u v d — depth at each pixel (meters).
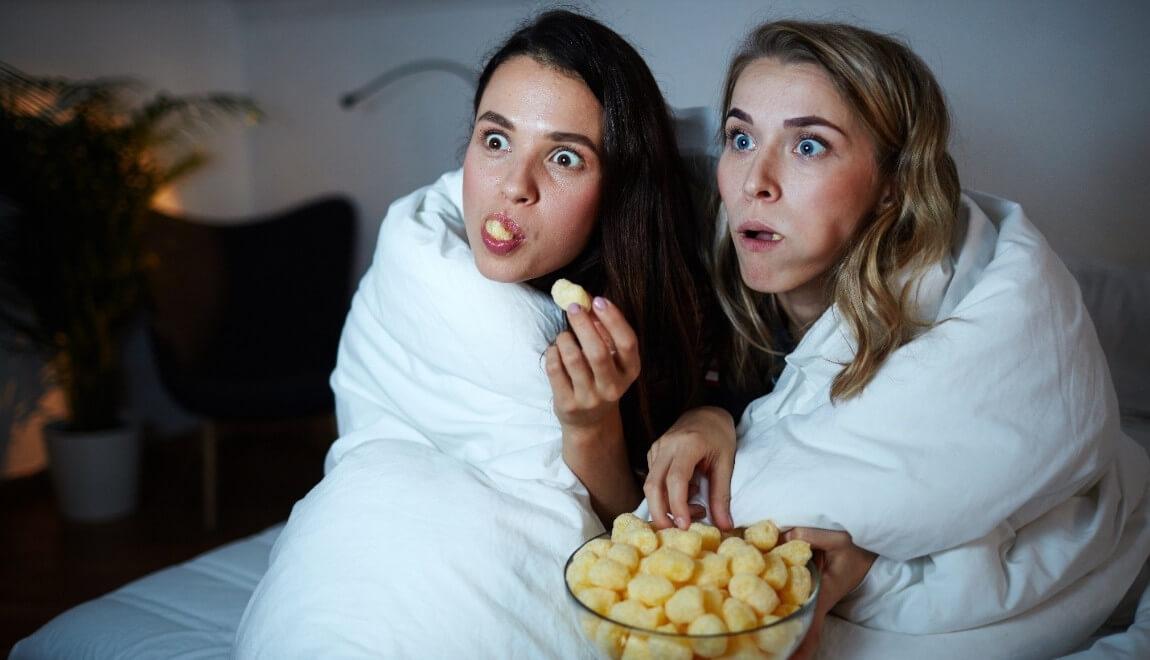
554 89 0.90
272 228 2.86
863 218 0.93
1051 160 1.66
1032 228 0.94
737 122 0.93
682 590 0.65
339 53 2.93
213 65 3.05
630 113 0.95
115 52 2.71
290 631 0.78
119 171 2.29
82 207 2.19
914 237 0.93
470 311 0.95
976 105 1.71
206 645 0.96
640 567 0.70
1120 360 1.45
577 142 0.91
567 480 0.91
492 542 0.81
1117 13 1.57
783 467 0.84
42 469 2.56
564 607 0.81
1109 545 0.92
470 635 0.76
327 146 3.02
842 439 0.83
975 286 0.89
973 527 0.81
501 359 0.95
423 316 0.98
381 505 0.84
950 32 1.71
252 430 3.10
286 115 3.09
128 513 2.44
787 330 1.11
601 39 0.94
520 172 0.90
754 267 0.94
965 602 0.83
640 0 2.11
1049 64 1.64
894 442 0.82
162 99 2.42
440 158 2.76
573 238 0.95
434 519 0.82
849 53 0.88
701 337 1.14
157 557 2.18
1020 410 0.82
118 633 0.99
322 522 0.85
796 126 0.88
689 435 0.91
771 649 0.63
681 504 0.85
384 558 0.80
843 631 0.86
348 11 2.87
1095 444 0.85
